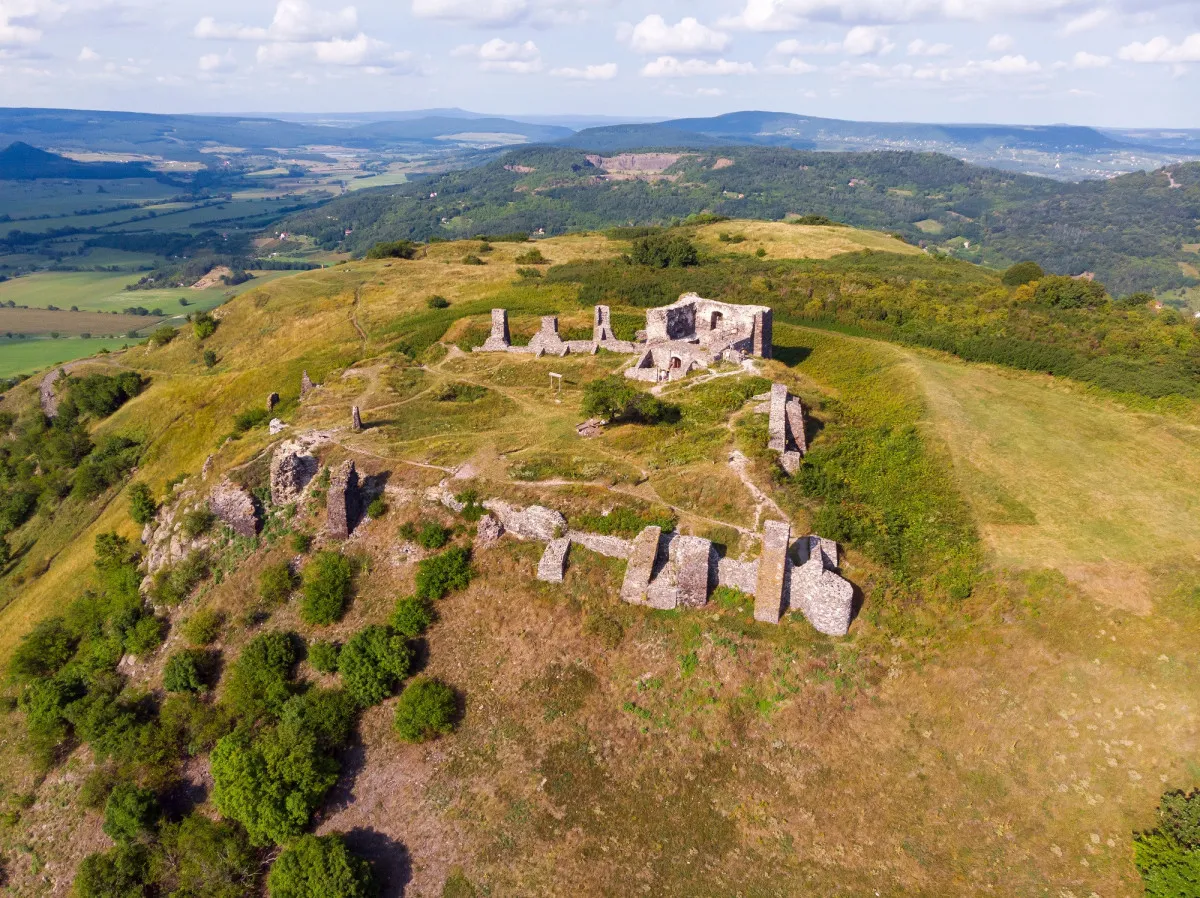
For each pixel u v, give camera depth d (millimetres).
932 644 34344
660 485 43594
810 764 31719
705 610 36781
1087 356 66125
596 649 36625
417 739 34469
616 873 29719
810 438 50344
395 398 62000
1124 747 29766
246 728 36156
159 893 32750
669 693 34688
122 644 44156
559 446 49969
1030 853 27984
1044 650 33000
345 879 28828
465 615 39094
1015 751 30641
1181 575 34906
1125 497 41844
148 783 35812
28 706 41875
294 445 51188
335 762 33875
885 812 29969
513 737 34406
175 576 45562
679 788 31844
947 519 40688
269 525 46500
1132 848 27250
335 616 40375
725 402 53469
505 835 31359
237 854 32031
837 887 28250
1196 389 55281
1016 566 36375
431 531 42438
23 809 38969
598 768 32938
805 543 39125
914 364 63906
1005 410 54875
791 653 34656
